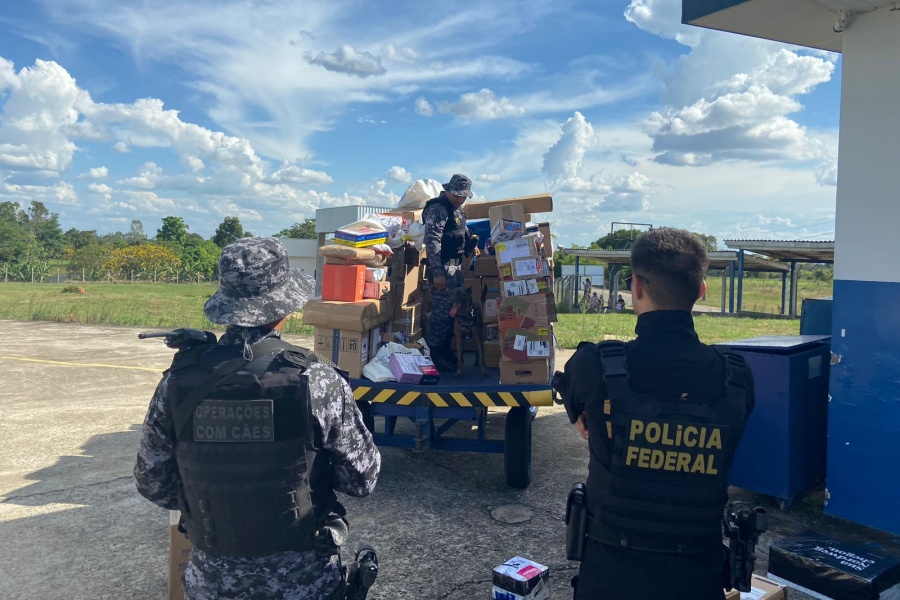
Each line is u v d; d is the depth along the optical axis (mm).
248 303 1884
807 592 3506
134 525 4484
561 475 5414
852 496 4312
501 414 7449
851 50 4289
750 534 1812
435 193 6840
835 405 4391
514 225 4809
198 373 1825
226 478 1772
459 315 5238
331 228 30797
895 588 3395
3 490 5137
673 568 1684
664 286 1788
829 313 5379
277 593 1817
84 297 29922
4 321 18281
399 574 3754
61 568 3855
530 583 3229
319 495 1884
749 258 29734
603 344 1842
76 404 8109
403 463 5719
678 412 1694
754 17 4641
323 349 4938
